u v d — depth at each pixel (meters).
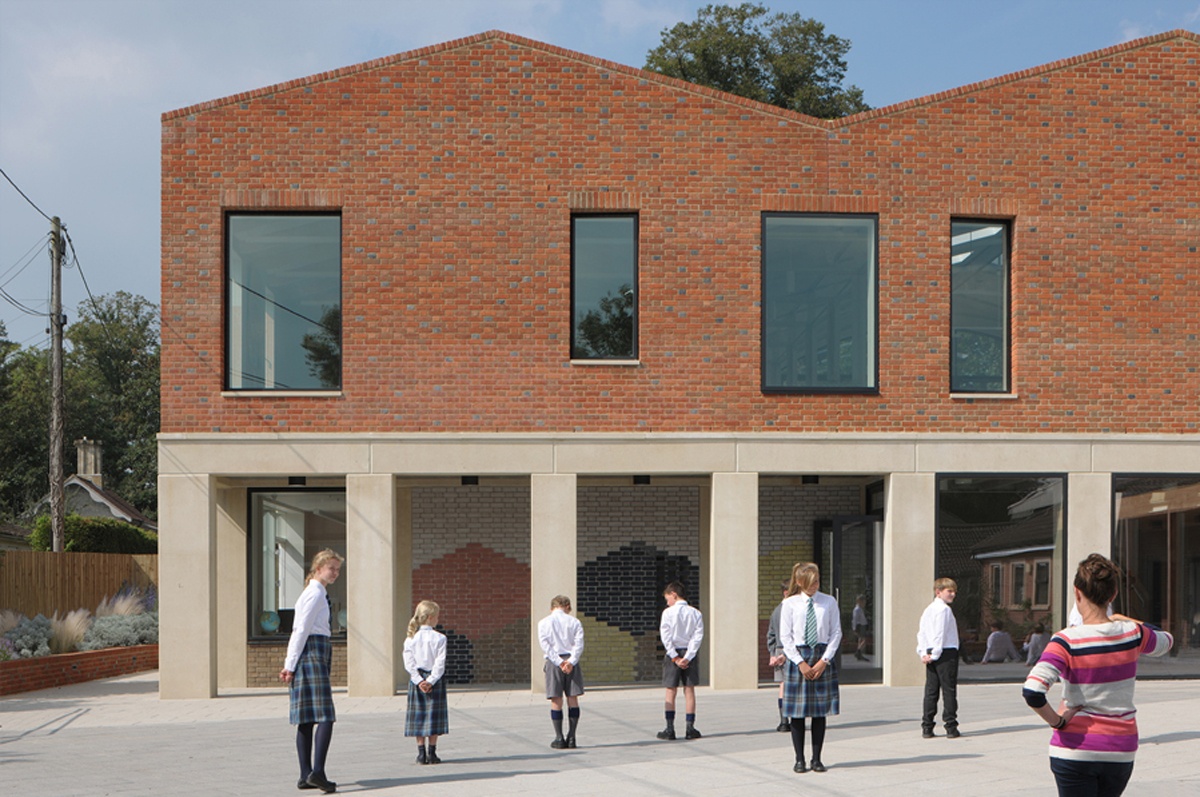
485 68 18.53
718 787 10.02
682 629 13.26
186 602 18.06
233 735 14.16
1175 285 19.09
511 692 18.95
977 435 18.66
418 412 18.27
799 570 11.01
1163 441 18.89
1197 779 10.13
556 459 18.30
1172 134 19.17
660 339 18.47
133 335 69.31
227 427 18.17
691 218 18.59
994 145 18.95
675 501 21.08
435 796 9.82
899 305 18.73
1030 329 18.86
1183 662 18.88
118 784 10.64
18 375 62.19
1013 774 10.43
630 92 18.62
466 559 20.81
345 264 18.33
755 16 39.41
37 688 20.25
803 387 18.62
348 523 18.14
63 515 30.91
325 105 18.41
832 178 18.75
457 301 18.38
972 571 18.62
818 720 10.77
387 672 18.09
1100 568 6.51
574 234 18.67
